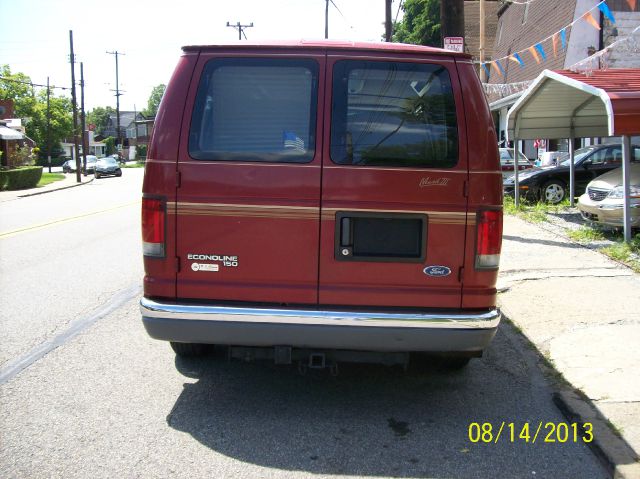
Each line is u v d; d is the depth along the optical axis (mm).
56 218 14695
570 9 18359
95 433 3859
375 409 4301
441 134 3836
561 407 4332
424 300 3846
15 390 4504
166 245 3889
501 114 26359
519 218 12016
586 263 8156
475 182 3807
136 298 7035
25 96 65188
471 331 3748
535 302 6590
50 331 5852
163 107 3896
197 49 3916
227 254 3869
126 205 18312
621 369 4852
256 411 4227
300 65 3869
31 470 3416
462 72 3871
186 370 4941
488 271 3840
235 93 3887
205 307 3818
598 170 13812
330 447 3736
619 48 17531
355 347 3791
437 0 31781
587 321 5957
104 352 5309
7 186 27047
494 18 31594
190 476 3381
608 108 7844
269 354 3982
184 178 3850
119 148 77000
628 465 3492
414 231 3846
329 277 3852
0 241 11008
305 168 3812
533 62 21781
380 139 3830
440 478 3418
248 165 3824
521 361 5188
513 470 3518
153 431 3896
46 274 8242
